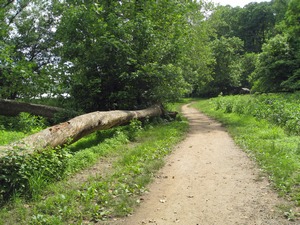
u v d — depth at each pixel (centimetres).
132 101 1588
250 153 823
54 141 705
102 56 1489
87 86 1454
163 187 583
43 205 467
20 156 533
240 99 2414
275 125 1212
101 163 765
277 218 430
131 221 435
